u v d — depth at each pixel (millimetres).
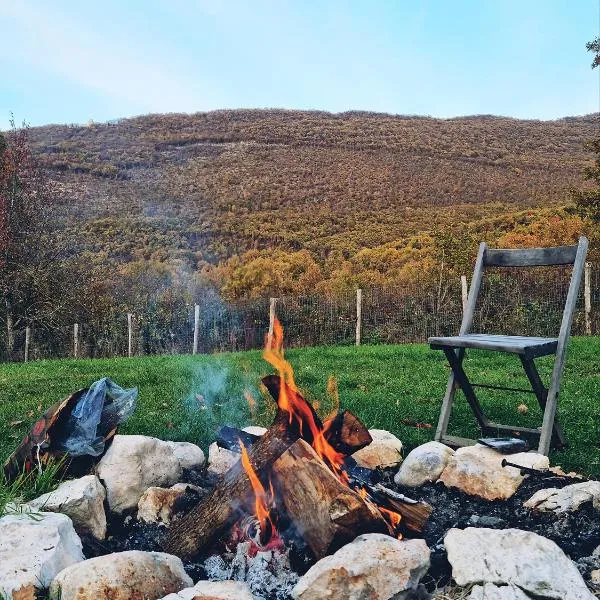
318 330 15641
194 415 5445
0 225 19750
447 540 2645
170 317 18016
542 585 2309
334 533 2643
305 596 2352
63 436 3541
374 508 2738
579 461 3805
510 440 3689
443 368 8117
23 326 20109
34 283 19719
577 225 22422
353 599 2314
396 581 2365
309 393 6266
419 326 15023
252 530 2967
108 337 18469
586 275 13242
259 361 9758
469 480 3467
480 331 14656
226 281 27094
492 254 4590
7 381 8172
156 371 8672
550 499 3033
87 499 3059
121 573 2346
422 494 3518
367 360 9297
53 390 7328
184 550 2895
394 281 20672
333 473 2811
